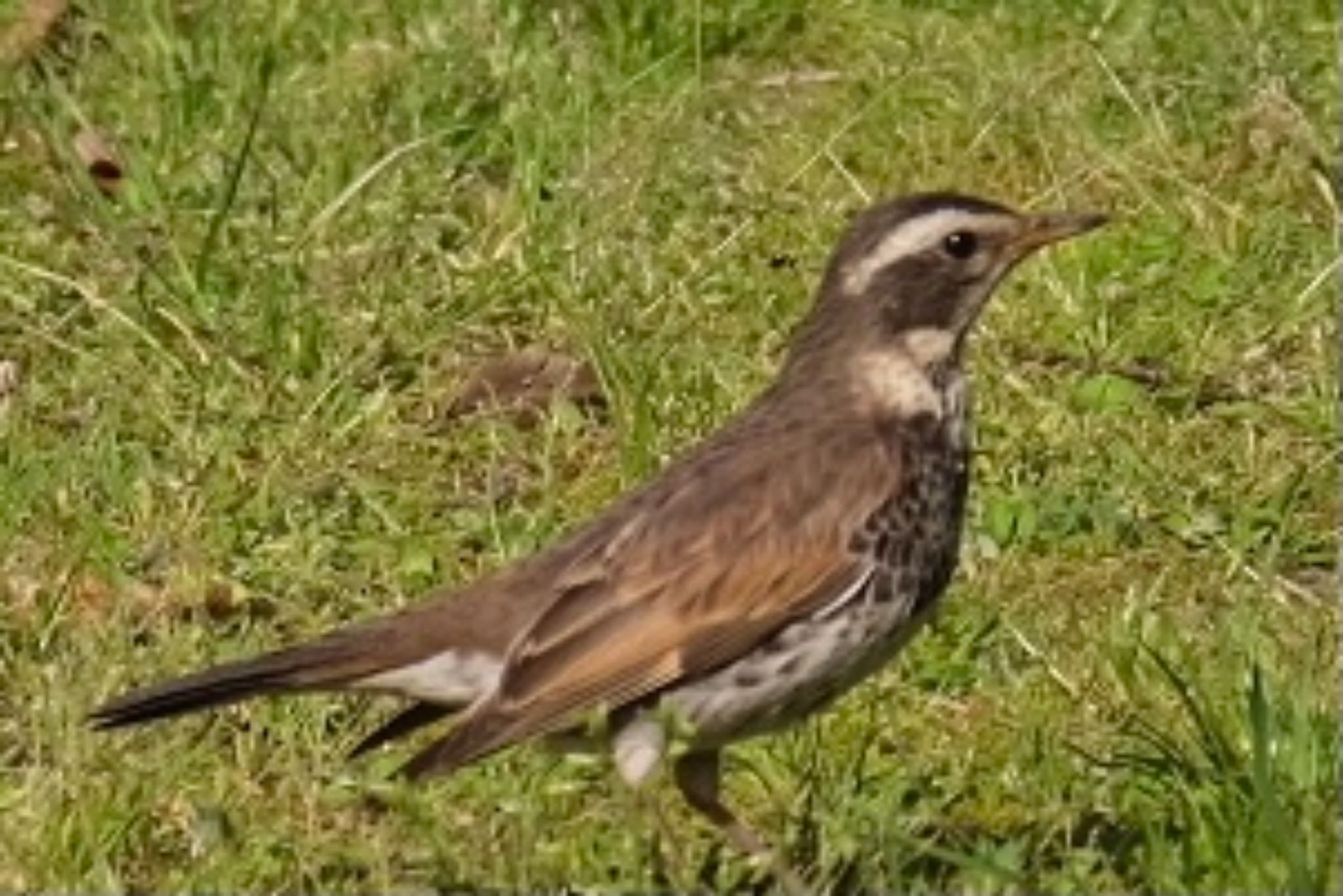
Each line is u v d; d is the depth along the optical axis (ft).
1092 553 46.80
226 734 41.63
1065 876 37.65
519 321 53.01
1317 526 48.03
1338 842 37.73
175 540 46.55
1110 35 61.11
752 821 39.88
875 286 38.75
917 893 36.99
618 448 49.47
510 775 40.16
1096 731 41.63
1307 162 57.26
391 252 53.78
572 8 61.26
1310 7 61.46
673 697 37.11
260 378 50.90
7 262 53.26
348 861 38.75
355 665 37.04
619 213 55.01
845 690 38.22
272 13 60.03
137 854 39.32
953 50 60.75
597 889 37.27
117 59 59.57
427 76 58.34
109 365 50.90
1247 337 52.75
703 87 59.93
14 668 43.24
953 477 38.60
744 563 37.22
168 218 54.80
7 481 47.29
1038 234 39.01
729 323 53.01
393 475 48.91
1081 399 50.85
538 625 36.88
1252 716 38.60
